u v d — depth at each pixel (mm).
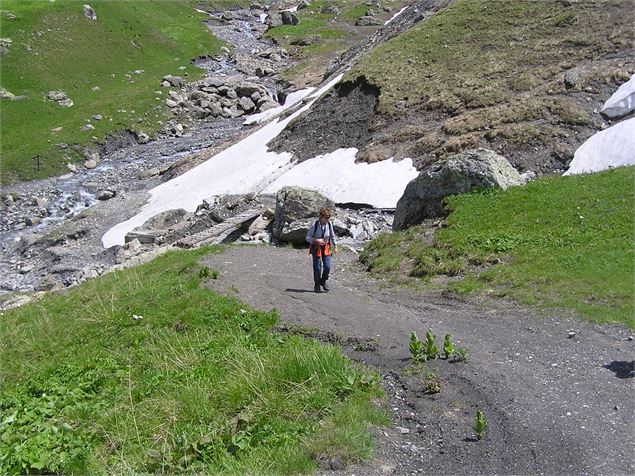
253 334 14523
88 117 65188
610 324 13203
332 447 8984
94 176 55125
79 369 14031
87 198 50000
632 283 14836
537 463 8633
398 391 11148
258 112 73562
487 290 16641
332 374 11141
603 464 8484
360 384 11047
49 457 9828
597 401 10148
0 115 65562
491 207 21672
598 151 29656
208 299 17062
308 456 8867
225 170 46188
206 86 78625
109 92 76625
